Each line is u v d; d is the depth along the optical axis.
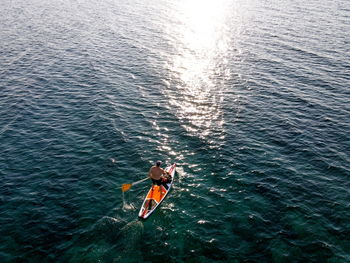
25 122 31.31
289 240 18.94
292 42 52.12
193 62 46.34
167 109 33.81
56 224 20.03
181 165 25.45
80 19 68.75
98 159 26.11
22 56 47.75
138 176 24.25
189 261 17.66
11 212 20.88
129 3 84.94
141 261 17.66
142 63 45.97
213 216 20.64
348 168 25.11
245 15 70.19
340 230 19.62
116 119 31.81
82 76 41.53
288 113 32.94
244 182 23.66
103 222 20.14
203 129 30.33
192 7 80.25
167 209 21.12
